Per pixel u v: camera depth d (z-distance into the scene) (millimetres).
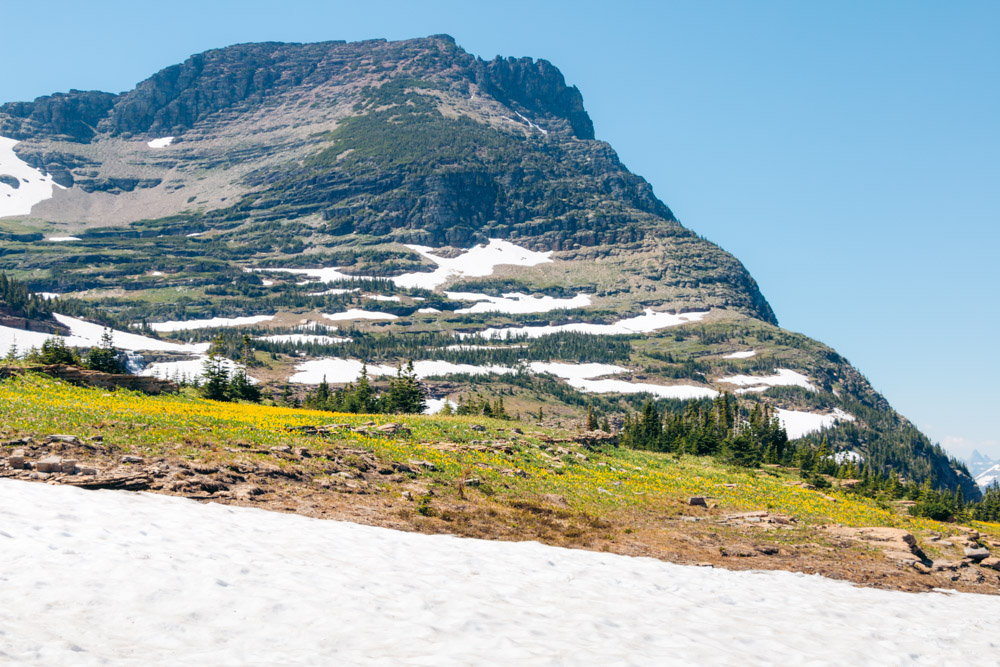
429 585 18094
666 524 36562
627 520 36219
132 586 14320
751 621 19250
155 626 12727
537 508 34656
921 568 32906
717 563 29172
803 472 77875
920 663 17266
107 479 24344
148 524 19562
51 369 60156
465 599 17156
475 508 32375
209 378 100875
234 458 31000
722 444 95812
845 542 36125
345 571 18109
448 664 12555
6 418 31938
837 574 29672
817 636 18453
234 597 14703
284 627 13609
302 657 12250
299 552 19422
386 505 29594
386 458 38250
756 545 33188
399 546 22500
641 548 29969
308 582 16578
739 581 25328
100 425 33625
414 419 57406
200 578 15422
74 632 11891
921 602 25969
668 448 112562
